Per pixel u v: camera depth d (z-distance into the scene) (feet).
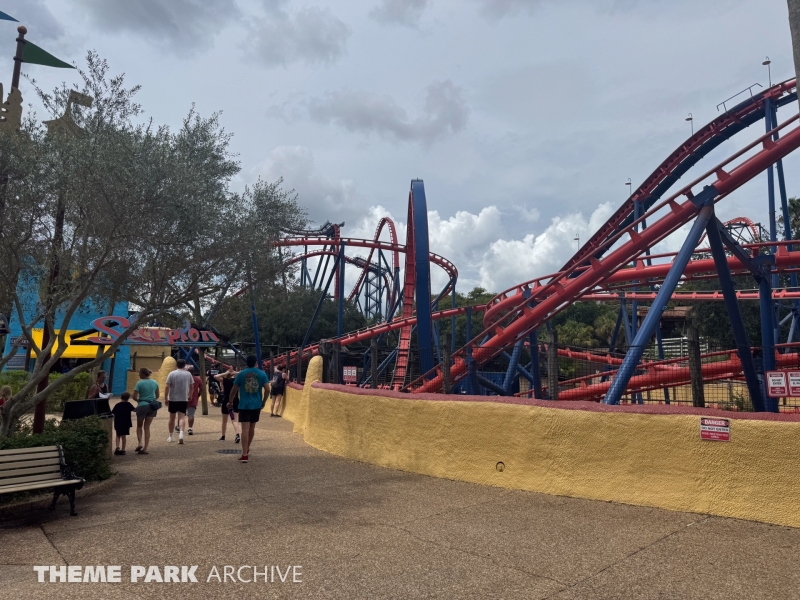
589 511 21.99
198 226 29.30
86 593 14.08
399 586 14.61
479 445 27.68
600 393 65.62
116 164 26.50
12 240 27.86
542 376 50.42
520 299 94.07
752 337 131.54
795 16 17.44
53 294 28.09
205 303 39.09
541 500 23.85
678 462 22.13
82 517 21.49
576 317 274.57
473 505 23.11
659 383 61.77
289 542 18.28
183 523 20.53
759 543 17.79
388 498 24.40
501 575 15.37
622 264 63.98
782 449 19.94
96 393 40.19
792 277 88.79
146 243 28.78
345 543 18.16
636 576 15.21
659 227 59.41
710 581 14.78
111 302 32.01
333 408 38.19
